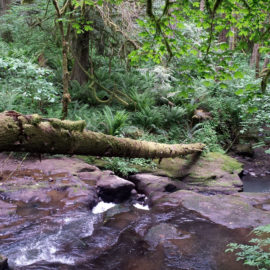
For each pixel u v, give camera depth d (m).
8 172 5.45
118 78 9.93
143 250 3.78
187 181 6.68
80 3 3.20
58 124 1.44
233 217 4.62
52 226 4.16
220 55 2.22
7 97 7.21
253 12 2.08
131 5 6.80
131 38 7.66
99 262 3.49
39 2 8.61
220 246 3.83
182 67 2.44
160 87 9.49
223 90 9.39
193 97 9.27
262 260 2.70
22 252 3.54
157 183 6.14
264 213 4.75
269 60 10.16
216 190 6.28
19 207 4.45
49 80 8.81
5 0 12.84
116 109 8.84
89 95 8.72
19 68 8.29
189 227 4.38
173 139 8.34
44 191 4.95
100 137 1.87
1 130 1.20
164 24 2.29
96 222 4.48
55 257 3.52
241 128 9.35
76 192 5.07
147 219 4.71
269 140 9.33
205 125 8.77
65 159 6.52
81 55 9.00
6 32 11.41
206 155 7.83
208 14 2.22
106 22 7.21
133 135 7.76
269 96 6.59
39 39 10.09
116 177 5.94
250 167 8.18
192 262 3.49
